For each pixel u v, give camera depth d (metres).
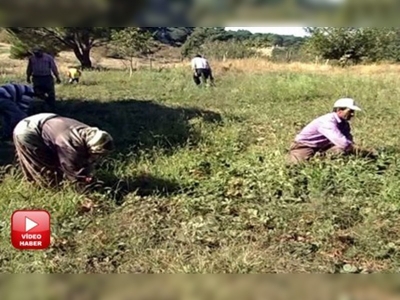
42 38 17.39
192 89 16.06
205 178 6.18
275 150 7.22
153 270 3.96
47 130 5.52
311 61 32.75
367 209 5.02
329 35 31.23
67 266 4.05
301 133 6.55
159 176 6.15
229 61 30.86
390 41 30.59
